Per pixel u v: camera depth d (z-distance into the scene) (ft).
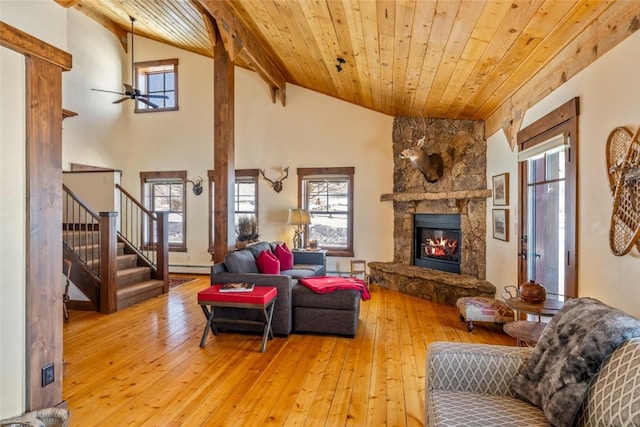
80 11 21.30
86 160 21.71
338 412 7.72
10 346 6.42
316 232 22.39
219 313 12.71
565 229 9.27
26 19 6.54
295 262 19.06
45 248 6.93
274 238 22.54
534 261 11.72
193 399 8.25
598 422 3.98
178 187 24.29
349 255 21.52
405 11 8.95
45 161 6.91
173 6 17.53
